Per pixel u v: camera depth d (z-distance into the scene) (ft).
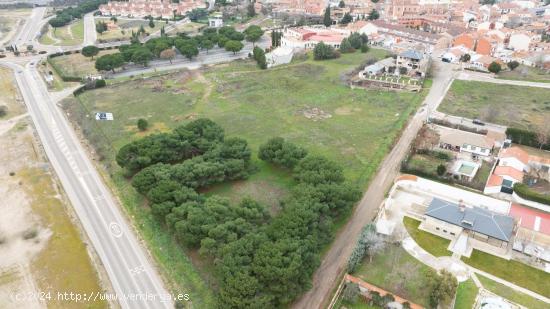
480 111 433.07
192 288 226.99
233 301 192.13
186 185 290.15
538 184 307.17
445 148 362.12
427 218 261.44
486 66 560.61
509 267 232.32
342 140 375.45
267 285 204.03
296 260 207.00
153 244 260.21
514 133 370.12
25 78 576.61
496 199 285.84
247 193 304.09
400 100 463.42
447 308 204.95
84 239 266.77
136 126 414.21
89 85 527.40
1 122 436.76
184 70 586.04
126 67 617.62
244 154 325.62
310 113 435.53
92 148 380.78
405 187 307.17
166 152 326.85
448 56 596.29
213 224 240.94
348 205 262.88
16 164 355.77
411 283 222.48
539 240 251.19
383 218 268.41
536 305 208.13
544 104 448.24
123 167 327.47
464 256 240.12
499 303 203.31
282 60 619.26
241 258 214.48
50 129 421.59
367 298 214.48
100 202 303.68
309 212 240.32
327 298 218.59
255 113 439.22
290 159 312.29
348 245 254.68
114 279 235.61
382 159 346.95
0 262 248.73
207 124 360.48
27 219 285.84
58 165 354.74
